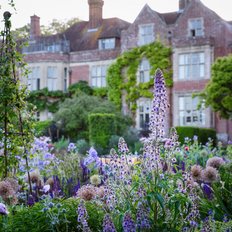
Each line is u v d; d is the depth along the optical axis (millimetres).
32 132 7047
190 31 29391
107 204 4703
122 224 4098
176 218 4336
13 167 7004
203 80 28250
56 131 28188
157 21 30328
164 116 4379
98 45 33844
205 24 28922
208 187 5906
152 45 29969
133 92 30484
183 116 28906
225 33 28328
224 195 5879
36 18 39062
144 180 4383
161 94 4336
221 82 22641
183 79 28844
